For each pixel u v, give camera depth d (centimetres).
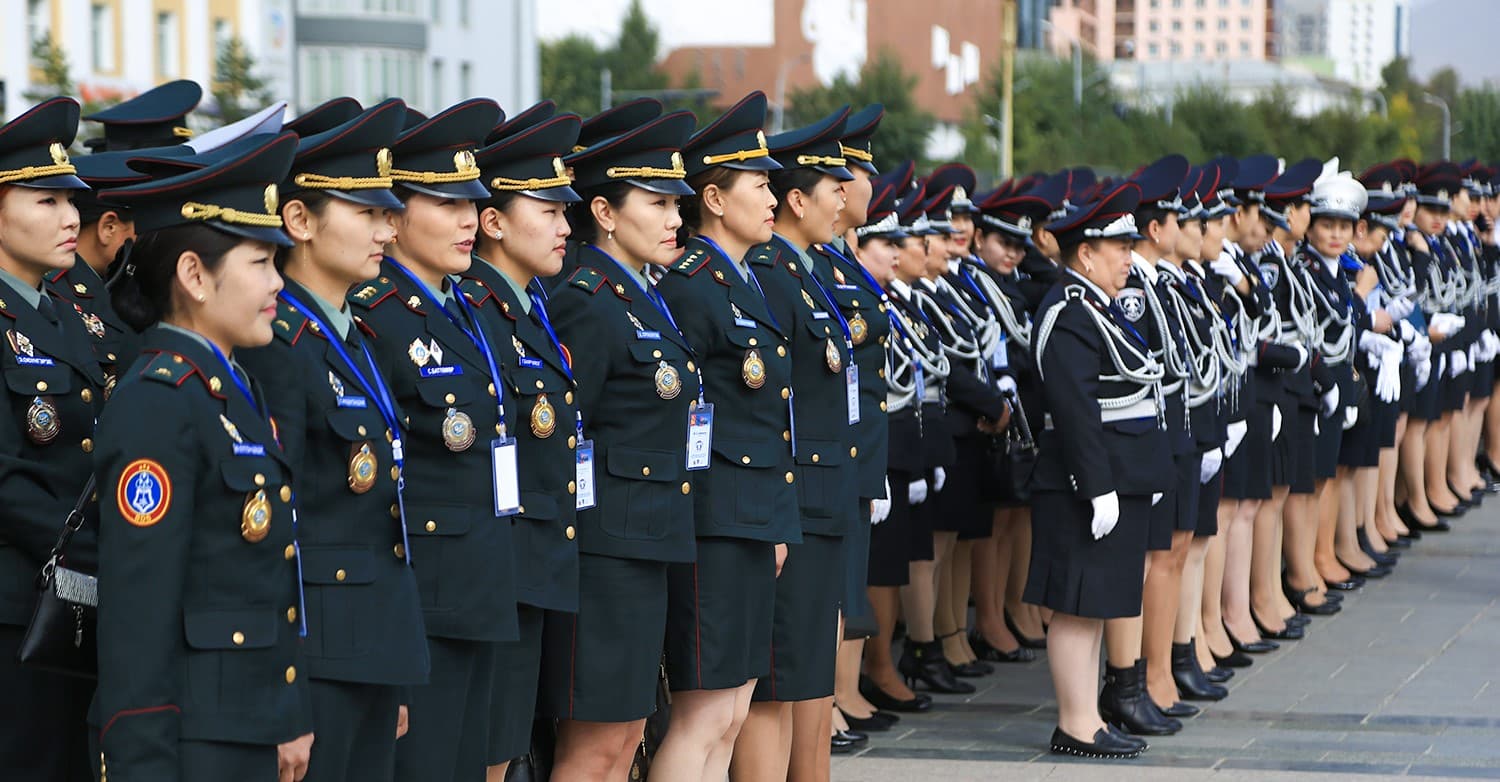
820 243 617
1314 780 684
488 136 495
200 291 365
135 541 350
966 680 887
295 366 396
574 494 482
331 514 402
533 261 481
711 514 530
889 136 7819
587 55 9106
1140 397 712
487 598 440
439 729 439
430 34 4525
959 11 10094
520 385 470
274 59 3681
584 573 500
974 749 743
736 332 542
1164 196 768
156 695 349
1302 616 1021
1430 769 701
